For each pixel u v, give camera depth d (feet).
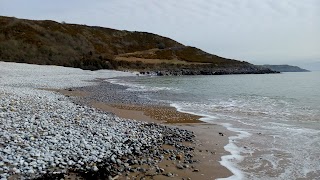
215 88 140.05
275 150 38.75
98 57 313.53
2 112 45.93
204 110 72.64
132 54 371.15
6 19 312.50
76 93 101.96
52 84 127.95
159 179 28.22
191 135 45.83
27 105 55.01
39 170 27.07
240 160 34.86
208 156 36.09
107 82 165.17
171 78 235.40
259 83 183.62
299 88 142.20
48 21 358.43
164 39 456.45
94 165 29.60
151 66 325.01
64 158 30.14
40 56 270.05
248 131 49.78
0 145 31.60
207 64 372.99
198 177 29.37
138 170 29.96
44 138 35.09
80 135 38.19
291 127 52.60
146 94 107.65
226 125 54.75
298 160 34.83
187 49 422.41
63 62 273.95
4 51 254.06
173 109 73.92
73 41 333.83
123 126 47.37
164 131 47.19
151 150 36.45
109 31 426.10
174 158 34.30
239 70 376.68
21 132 36.11
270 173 30.89
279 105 81.20
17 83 120.26
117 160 31.30
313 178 29.53
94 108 67.46
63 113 51.65
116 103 81.71
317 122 56.85
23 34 295.89
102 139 38.09
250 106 79.61
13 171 26.12
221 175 30.17
